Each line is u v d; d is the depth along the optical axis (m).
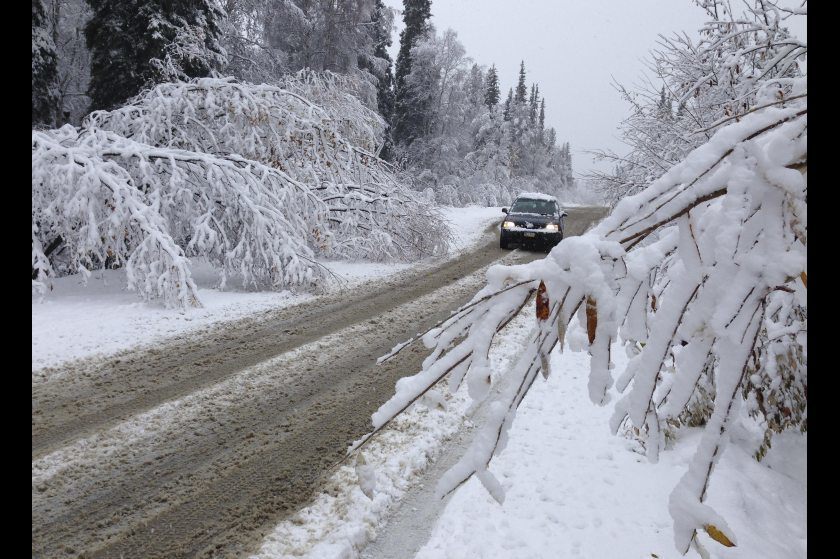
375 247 13.40
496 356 6.65
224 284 10.13
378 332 7.91
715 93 6.51
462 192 38.88
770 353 3.71
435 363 1.56
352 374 6.25
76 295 9.16
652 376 1.47
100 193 8.77
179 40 16.72
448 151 37.91
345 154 14.41
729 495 3.56
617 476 3.93
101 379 5.91
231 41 23.78
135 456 4.37
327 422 5.00
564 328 1.44
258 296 9.82
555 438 4.57
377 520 3.56
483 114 45.34
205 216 9.91
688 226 1.55
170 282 8.61
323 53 28.73
